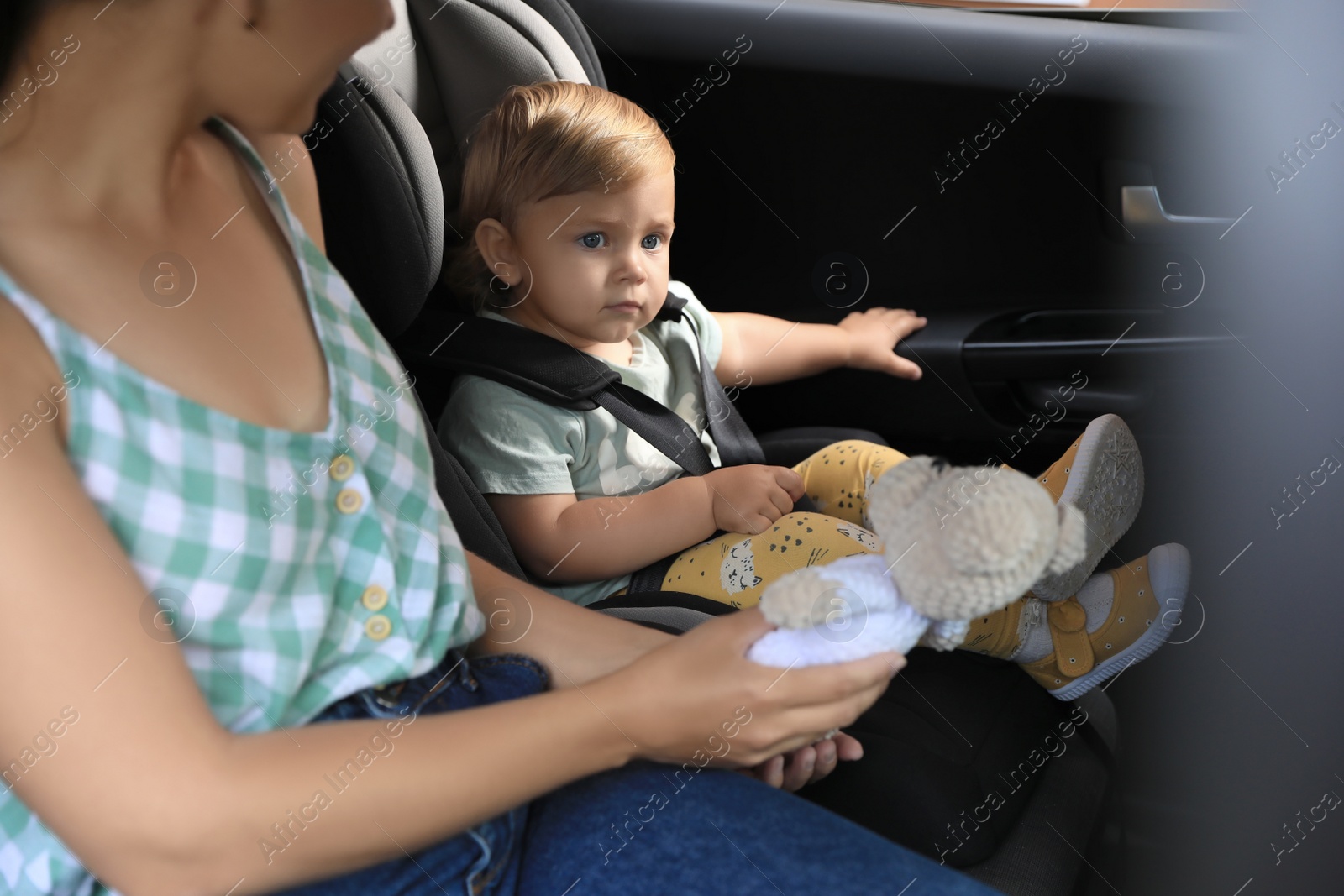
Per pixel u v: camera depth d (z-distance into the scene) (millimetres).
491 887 623
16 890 574
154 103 566
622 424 1270
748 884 588
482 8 1285
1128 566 1100
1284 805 1214
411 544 669
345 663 637
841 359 1453
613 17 1492
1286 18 1320
